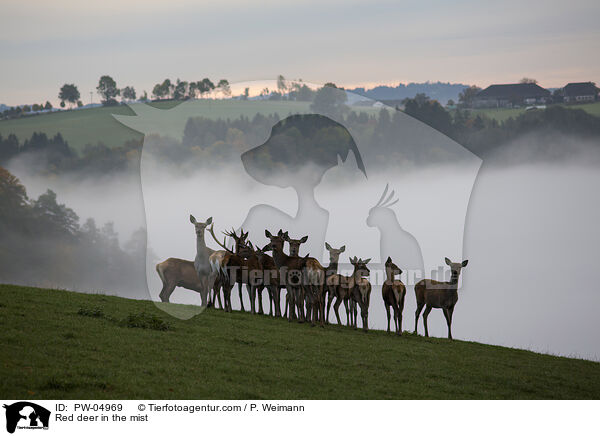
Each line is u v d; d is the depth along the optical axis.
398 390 11.68
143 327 14.53
